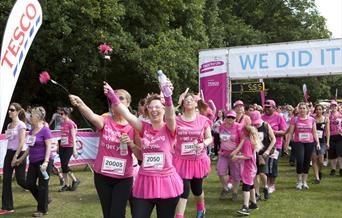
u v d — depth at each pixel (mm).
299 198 8414
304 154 9281
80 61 18656
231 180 8711
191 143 6035
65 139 9328
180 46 19984
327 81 46281
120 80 22781
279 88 36781
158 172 4180
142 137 4273
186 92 6289
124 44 18359
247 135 7117
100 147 4504
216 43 26578
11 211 7430
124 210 4441
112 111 4543
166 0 19891
